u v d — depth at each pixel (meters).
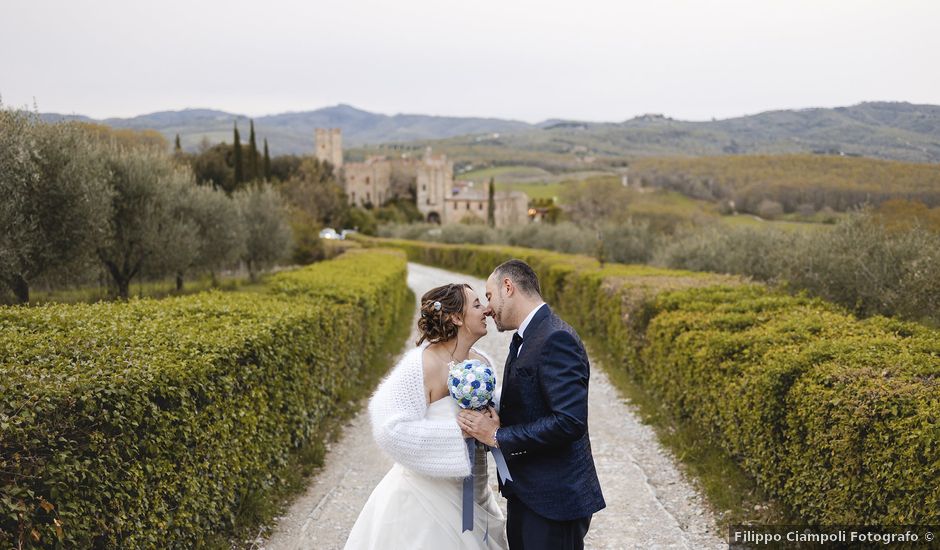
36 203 9.81
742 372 5.75
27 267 9.71
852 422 3.90
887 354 4.79
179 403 4.02
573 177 146.62
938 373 4.20
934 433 3.32
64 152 10.22
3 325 5.14
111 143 14.10
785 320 6.95
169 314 6.16
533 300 3.23
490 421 3.13
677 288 10.32
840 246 9.87
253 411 5.25
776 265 11.72
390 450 3.16
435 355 3.32
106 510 3.28
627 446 7.24
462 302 3.32
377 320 12.30
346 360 9.12
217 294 8.18
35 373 3.32
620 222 30.22
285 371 6.21
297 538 5.04
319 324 7.52
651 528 5.17
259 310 6.80
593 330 13.85
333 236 53.03
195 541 4.30
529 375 3.06
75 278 10.80
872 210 10.86
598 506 3.15
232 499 4.80
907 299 8.49
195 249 15.11
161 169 15.52
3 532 2.68
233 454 4.84
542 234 37.94
